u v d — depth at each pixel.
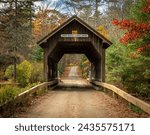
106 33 57.59
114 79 26.48
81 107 14.11
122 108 13.75
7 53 34.16
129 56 16.66
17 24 35.00
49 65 27.92
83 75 68.38
